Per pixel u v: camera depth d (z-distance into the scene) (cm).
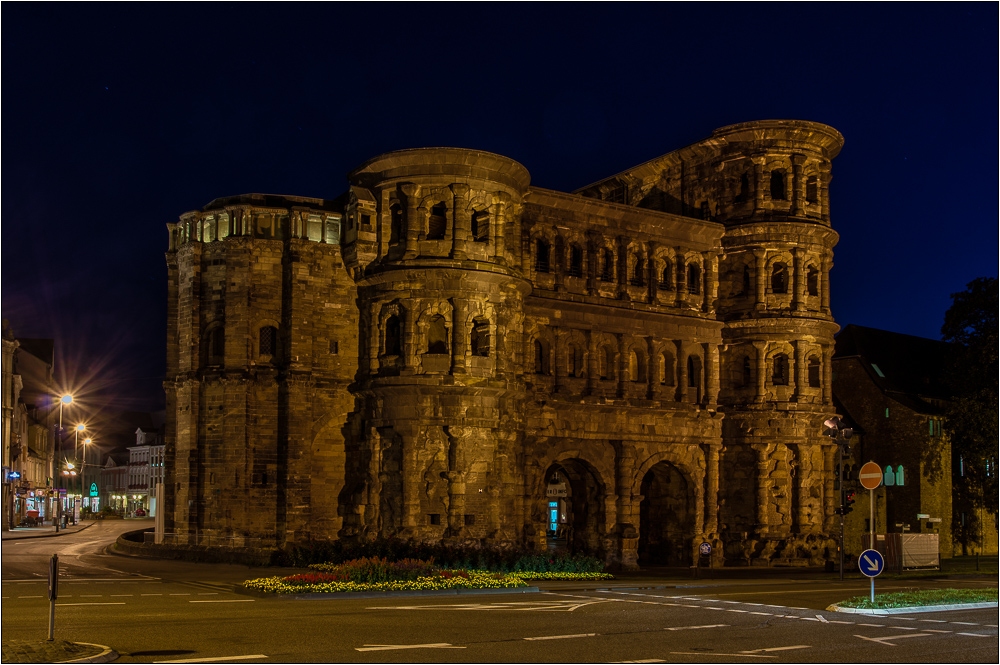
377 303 5894
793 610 3353
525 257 6306
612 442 6625
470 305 5747
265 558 5500
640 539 7088
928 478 8688
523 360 6109
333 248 6128
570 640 2614
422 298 5741
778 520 6988
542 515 6262
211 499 5956
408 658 2295
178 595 3722
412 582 3912
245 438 5925
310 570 4706
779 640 2669
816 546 6950
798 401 6969
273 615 3080
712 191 7256
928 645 2609
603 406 6469
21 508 11000
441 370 5703
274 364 6047
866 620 3136
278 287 6091
